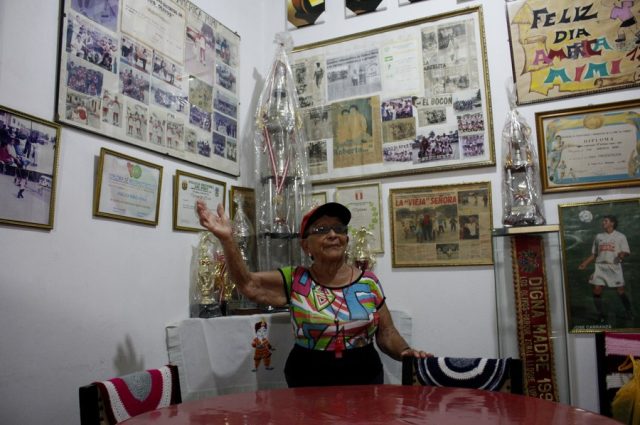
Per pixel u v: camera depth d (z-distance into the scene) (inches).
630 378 78.1
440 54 104.5
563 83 94.4
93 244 72.2
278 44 109.5
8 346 59.5
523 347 83.4
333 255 73.7
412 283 100.1
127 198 78.5
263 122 102.7
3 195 60.5
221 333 85.7
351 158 109.0
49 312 64.9
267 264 97.7
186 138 93.2
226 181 104.5
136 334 78.0
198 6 99.7
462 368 62.0
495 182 96.9
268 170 100.5
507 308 87.7
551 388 81.3
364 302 72.7
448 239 98.3
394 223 102.8
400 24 108.5
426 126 103.5
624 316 84.8
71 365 67.1
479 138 98.9
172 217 88.1
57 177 67.7
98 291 72.2
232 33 110.2
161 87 88.0
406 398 48.9
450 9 105.6
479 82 100.7
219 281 90.9
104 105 76.1
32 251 63.5
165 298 84.5
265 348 87.7
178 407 47.0
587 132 91.4
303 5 119.6
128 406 51.0
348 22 114.7
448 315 96.4
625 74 90.7
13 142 62.2
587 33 94.2
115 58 78.9
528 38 98.0
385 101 107.7
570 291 88.2
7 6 63.2
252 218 109.6
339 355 68.6
